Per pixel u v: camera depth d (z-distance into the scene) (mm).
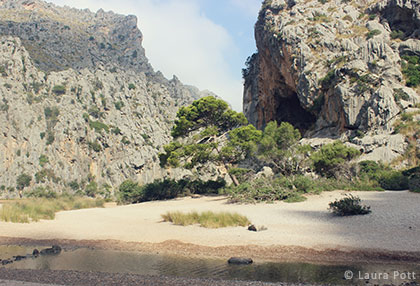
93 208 35094
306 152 34406
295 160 33906
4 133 116750
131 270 10102
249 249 12055
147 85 197125
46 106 130750
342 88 48062
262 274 9195
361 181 29781
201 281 8414
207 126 42406
